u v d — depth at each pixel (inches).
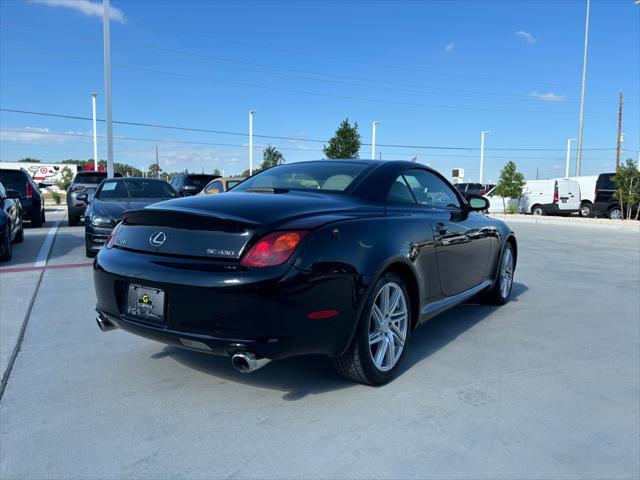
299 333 103.9
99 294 123.6
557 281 274.2
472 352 153.4
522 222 797.9
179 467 90.8
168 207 115.6
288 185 143.9
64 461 92.3
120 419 108.0
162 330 108.3
